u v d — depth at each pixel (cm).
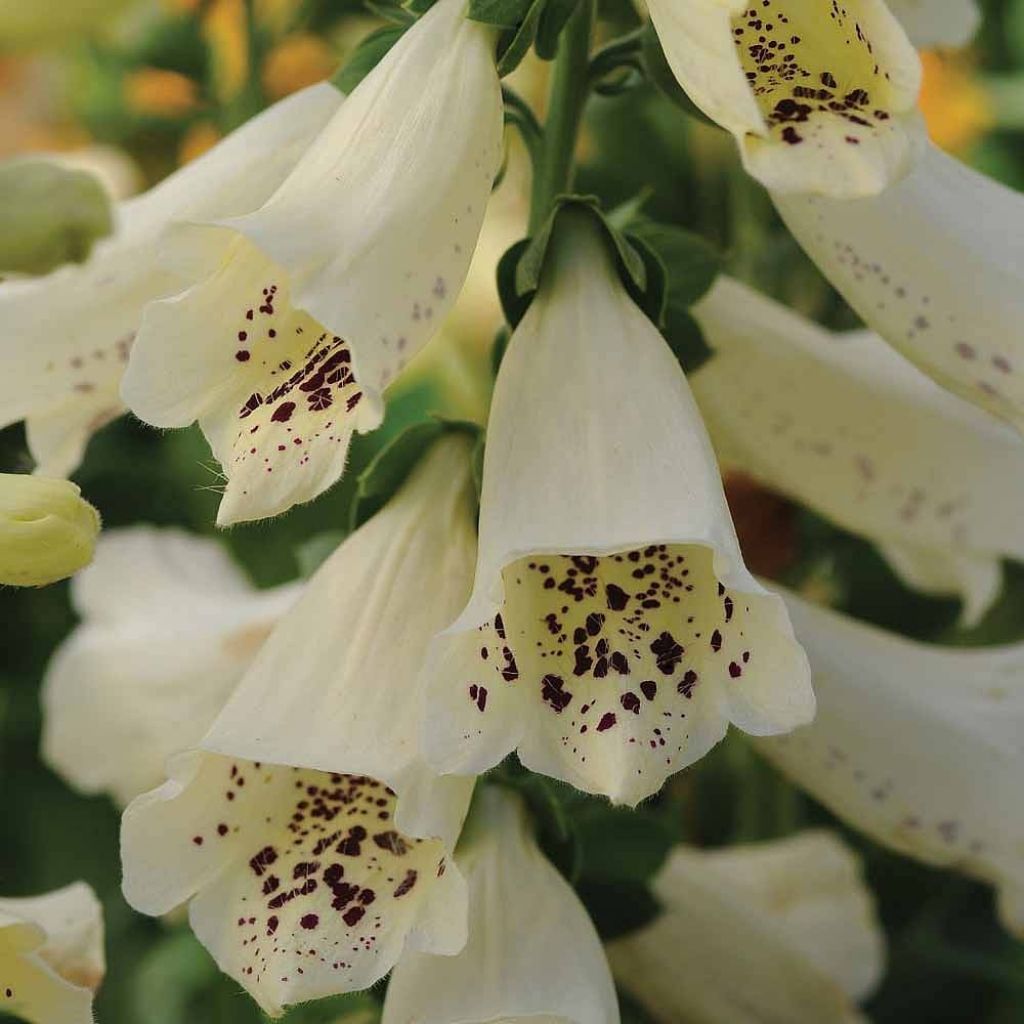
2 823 54
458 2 37
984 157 58
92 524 38
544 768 35
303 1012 44
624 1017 45
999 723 42
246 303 35
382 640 38
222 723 37
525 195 47
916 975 52
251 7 50
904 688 41
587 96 39
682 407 36
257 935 36
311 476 34
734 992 45
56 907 40
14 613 55
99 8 51
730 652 35
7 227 38
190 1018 50
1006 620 52
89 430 40
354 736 37
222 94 53
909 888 52
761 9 35
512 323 38
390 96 36
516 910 39
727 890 45
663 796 50
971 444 42
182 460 53
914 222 38
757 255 51
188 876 37
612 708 35
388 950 36
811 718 35
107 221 38
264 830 37
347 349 35
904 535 42
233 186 39
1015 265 38
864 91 35
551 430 36
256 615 48
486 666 35
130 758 50
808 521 50
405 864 37
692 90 35
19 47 51
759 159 34
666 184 52
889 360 42
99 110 55
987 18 57
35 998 38
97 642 49
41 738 55
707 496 35
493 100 37
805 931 48
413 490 39
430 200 36
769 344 42
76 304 39
